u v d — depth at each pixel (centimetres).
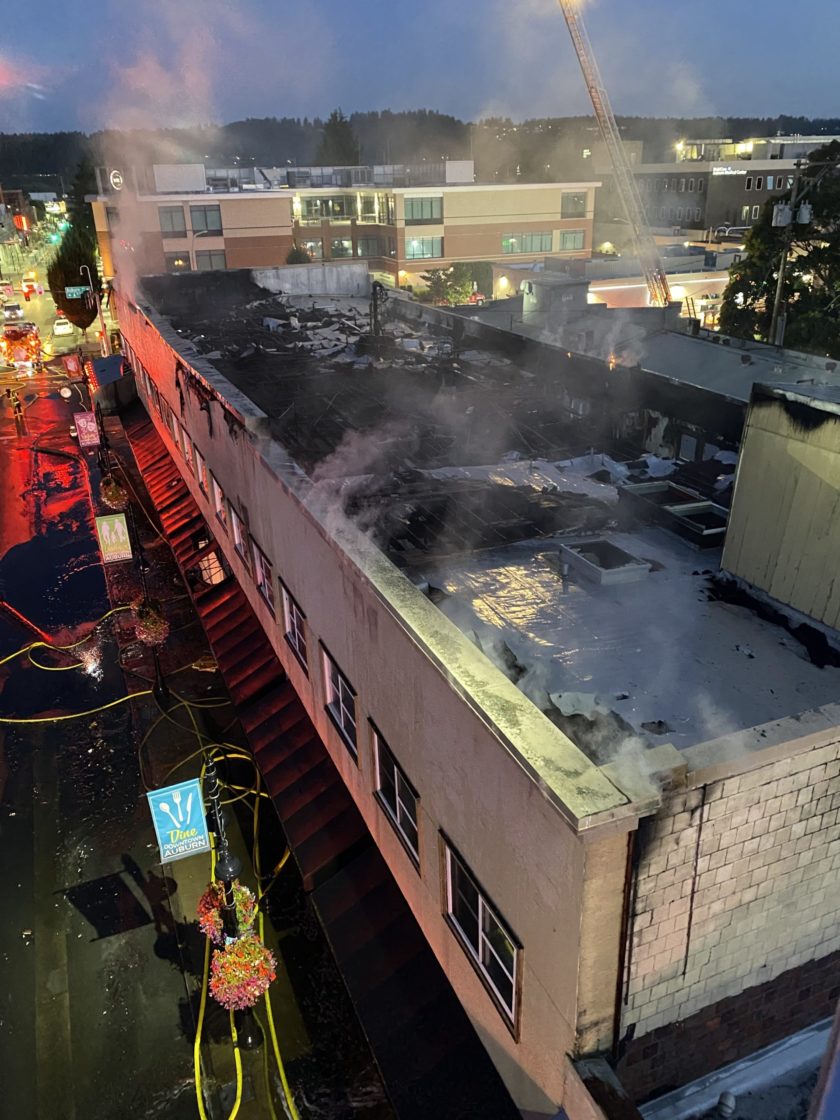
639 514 1121
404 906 924
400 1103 745
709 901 569
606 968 555
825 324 3388
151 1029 1154
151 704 1875
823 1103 333
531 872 589
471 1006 776
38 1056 1123
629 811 489
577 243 6512
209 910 1002
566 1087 598
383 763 937
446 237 6156
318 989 1197
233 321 2497
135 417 3181
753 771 537
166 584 2448
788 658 776
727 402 1288
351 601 909
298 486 1084
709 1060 642
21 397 4666
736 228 6391
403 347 2106
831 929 637
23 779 1666
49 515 3059
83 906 1358
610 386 1520
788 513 834
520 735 565
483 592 922
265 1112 1042
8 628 2264
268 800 1554
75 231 5766
